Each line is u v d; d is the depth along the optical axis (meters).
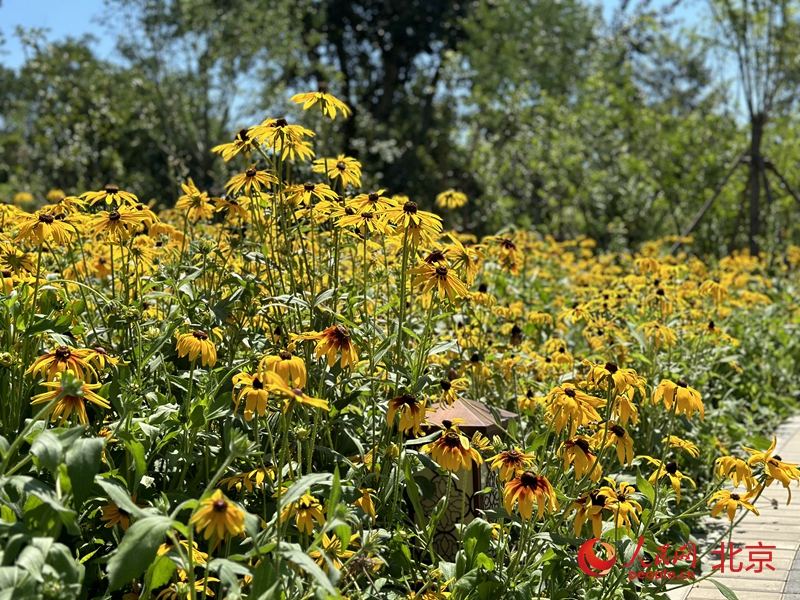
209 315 3.42
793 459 5.41
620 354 5.22
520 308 5.99
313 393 3.22
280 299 3.32
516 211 22.69
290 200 3.81
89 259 4.75
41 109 22.56
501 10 28.25
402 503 3.37
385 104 31.64
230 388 3.23
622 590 3.01
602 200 18.72
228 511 2.12
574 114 21.27
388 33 30.77
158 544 2.07
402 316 3.27
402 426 2.93
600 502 2.85
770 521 4.39
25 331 3.02
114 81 23.77
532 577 2.91
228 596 2.16
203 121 25.41
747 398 7.03
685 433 4.91
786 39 14.59
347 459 2.97
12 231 3.93
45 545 2.00
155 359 3.19
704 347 5.98
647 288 6.23
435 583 2.87
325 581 2.05
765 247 14.80
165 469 2.97
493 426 3.64
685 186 18.50
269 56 25.02
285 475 2.82
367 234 3.68
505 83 26.41
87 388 2.57
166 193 23.78
